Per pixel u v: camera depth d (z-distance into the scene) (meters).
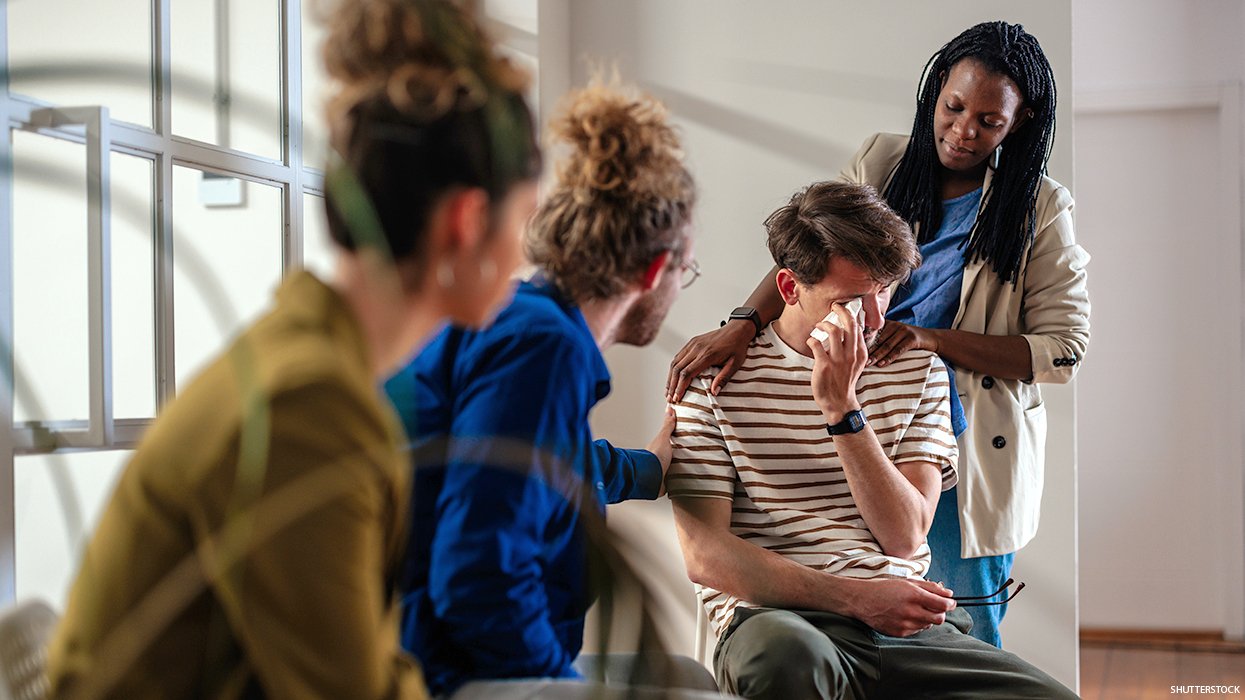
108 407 1.66
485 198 0.82
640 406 3.15
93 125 1.62
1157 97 4.52
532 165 0.88
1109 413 4.60
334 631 0.68
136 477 0.71
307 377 0.71
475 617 1.12
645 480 1.85
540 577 1.21
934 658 1.74
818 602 1.76
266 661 0.68
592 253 1.36
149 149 1.82
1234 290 4.47
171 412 0.73
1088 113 4.62
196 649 0.73
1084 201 4.63
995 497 2.45
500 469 1.13
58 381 1.62
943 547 2.45
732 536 1.85
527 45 2.97
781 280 1.98
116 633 0.68
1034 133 2.46
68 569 1.61
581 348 1.27
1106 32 4.58
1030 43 2.44
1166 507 4.54
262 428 0.68
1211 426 4.50
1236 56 4.46
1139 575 4.56
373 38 0.82
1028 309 2.55
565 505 1.23
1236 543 4.46
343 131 0.81
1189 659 4.14
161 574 0.71
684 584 3.04
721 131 3.10
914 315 2.56
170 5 1.88
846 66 3.02
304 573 0.67
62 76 0.68
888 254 1.87
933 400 1.99
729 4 3.10
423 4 0.83
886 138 2.74
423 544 1.17
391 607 0.80
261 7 2.12
